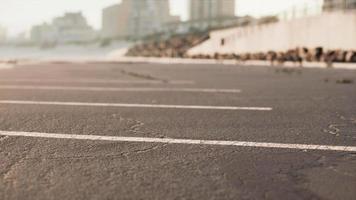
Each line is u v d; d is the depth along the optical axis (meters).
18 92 9.12
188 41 65.94
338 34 27.39
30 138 4.28
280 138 4.30
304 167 3.23
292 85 11.26
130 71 20.47
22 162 3.35
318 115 5.88
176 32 90.88
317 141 4.16
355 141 4.17
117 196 2.57
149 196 2.57
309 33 31.09
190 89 10.04
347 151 3.75
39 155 3.58
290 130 4.74
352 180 2.91
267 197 2.57
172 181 2.87
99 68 24.97
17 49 150.62
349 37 26.11
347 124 5.14
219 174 3.04
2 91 9.34
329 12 29.22
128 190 2.68
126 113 6.03
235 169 3.17
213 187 2.75
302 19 32.19
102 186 2.76
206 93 9.05
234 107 6.72
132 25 161.38
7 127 4.88
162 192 2.64
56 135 4.43
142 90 9.77
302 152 3.71
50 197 2.55
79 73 18.33
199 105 6.97
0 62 37.53
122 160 3.42
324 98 8.06
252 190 2.70
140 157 3.52
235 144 4.02
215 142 4.11
